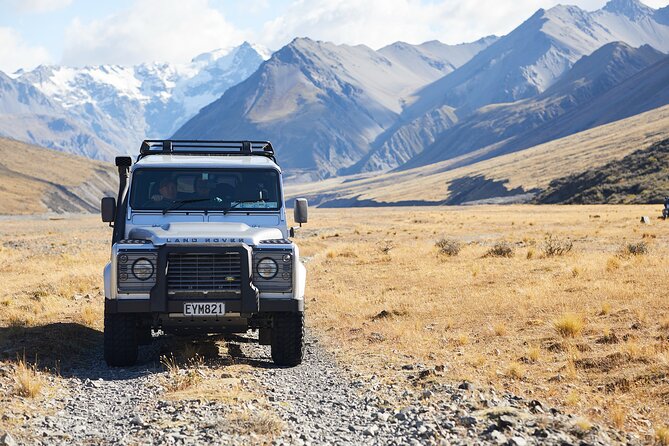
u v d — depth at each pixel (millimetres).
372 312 15836
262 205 11055
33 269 27375
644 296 14859
